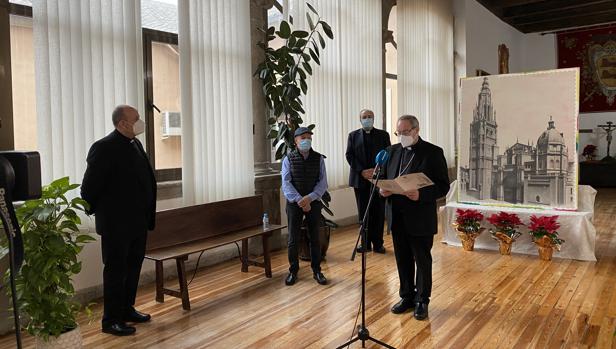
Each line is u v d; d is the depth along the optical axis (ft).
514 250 17.48
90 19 12.47
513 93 17.48
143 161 10.98
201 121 15.30
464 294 12.87
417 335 10.22
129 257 11.02
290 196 13.80
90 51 12.45
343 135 21.84
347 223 23.07
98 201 10.39
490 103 17.90
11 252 4.40
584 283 13.71
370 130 17.25
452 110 32.50
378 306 12.03
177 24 15.57
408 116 10.88
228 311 11.88
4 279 9.25
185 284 12.00
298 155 14.16
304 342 10.00
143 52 14.74
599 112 40.52
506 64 39.88
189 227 13.33
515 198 17.43
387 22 25.57
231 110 16.38
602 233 20.52
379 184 9.73
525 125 17.28
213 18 15.74
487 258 16.69
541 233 16.24
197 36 15.16
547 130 16.90
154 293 13.32
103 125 12.78
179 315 11.66
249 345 9.91
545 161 16.93
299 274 15.01
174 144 15.71
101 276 12.92
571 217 16.26
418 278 11.19
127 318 11.17
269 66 16.56
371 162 17.12
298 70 16.76
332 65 20.95
